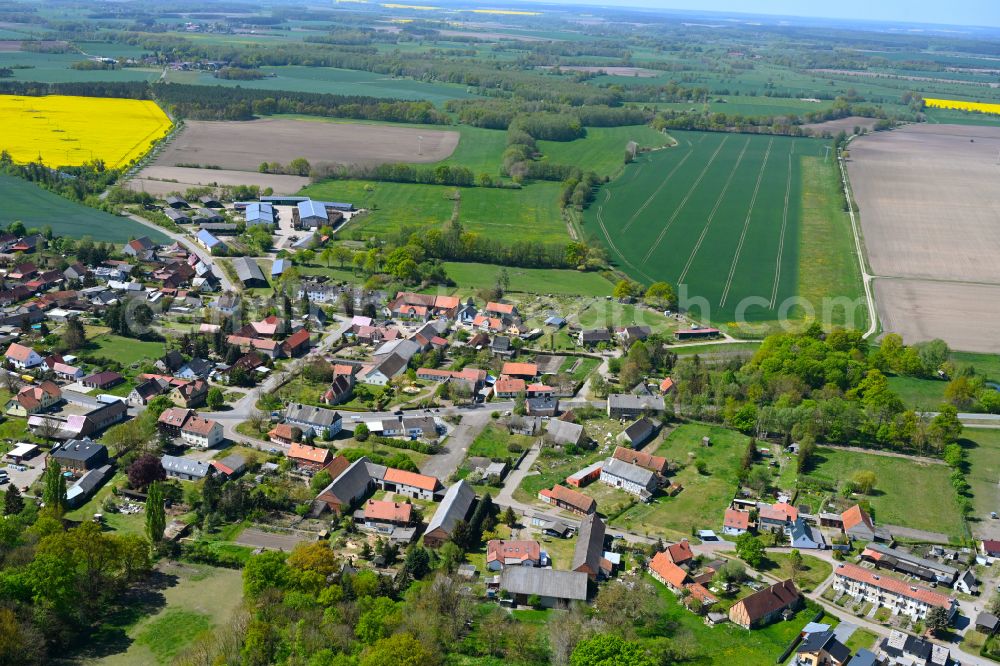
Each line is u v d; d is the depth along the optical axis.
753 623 178.12
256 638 153.75
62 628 160.50
